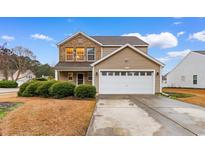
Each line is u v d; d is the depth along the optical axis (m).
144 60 18.89
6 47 46.41
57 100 13.77
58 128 6.49
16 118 7.73
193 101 13.76
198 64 29.00
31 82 16.84
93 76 18.92
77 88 14.89
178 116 8.55
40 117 7.95
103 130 6.32
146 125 6.96
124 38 25.52
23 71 49.72
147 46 23.72
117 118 8.09
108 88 18.92
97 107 10.94
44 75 56.50
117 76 18.95
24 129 6.33
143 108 10.68
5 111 9.25
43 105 11.09
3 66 45.19
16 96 16.69
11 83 33.09
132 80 18.92
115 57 18.94
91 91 14.84
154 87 18.83
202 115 8.80
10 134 5.85
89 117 8.21
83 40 23.19
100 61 18.89
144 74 18.92
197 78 29.22
